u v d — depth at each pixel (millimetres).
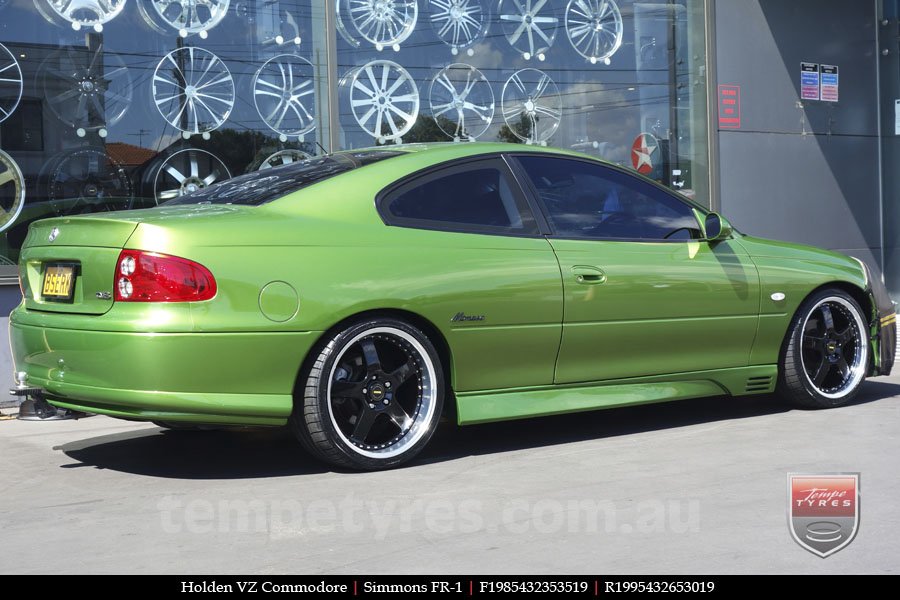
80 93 6289
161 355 3525
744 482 3605
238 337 3594
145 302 3576
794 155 8844
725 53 8516
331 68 7145
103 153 6363
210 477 3863
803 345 5055
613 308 4379
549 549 2857
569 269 4270
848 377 5211
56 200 6199
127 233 3650
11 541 3078
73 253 3816
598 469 3855
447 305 3967
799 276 4973
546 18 7941
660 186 4785
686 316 4598
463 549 2871
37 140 6141
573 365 4328
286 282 3670
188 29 6648
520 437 4551
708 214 4711
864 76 9188
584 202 4500
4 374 5848
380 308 3840
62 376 3789
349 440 3826
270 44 6930
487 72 7727
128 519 3289
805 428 4609
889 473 3719
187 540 3027
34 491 3734
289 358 3678
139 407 3580
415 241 3973
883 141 9297
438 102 7547
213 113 6730
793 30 8812
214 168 6730
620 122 8219
